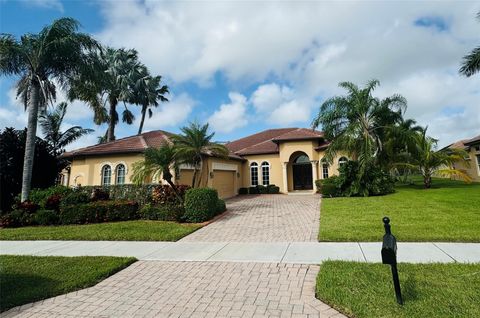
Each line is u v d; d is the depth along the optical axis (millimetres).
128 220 12609
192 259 6824
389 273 5160
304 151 25266
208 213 12078
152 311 4281
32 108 14445
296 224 10727
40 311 4426
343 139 18594
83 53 14891
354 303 4086
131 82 29172
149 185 14539
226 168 23562
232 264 6305
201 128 14859
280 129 36500
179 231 9898
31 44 14117
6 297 4832
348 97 19391
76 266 6398
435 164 20719
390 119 19922
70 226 11852
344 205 14250
